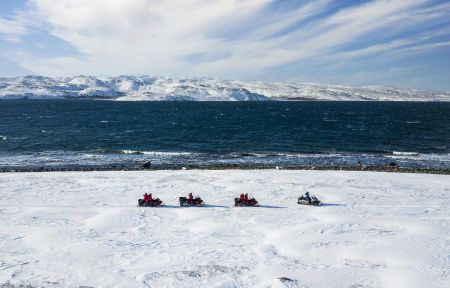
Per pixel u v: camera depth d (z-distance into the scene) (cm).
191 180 3800
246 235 2181
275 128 9831
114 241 2050
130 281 1566
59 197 3084
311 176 4022
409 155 5831
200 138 7700
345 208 2820
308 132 8881
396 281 1595
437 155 5812
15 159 5184
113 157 5441
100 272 1652
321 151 6188
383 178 3956
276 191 3375
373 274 1662
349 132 8906
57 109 18875
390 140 7519
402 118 13888
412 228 2302
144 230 2261
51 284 1533
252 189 3434
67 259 1794
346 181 3791
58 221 2414
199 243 2034
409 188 3512
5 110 17338
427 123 11500
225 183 3675
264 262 1773
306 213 2678
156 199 2858
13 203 2877
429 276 1644
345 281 1587
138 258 1812
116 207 2806
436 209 2786
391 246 1997
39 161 5047
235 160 5272
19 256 1827
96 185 3538
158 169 4541
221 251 1916
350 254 1894
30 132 8338
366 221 2461
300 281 1575
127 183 3638
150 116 14338
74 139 7331
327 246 2002
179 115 15125
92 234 2167
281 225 2378
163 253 1881
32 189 3344
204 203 2909
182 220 2491
